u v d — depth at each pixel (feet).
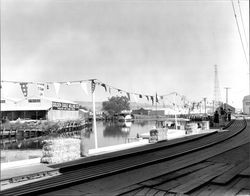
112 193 22.50
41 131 160.35
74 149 36.35
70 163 32.60
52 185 23.89
